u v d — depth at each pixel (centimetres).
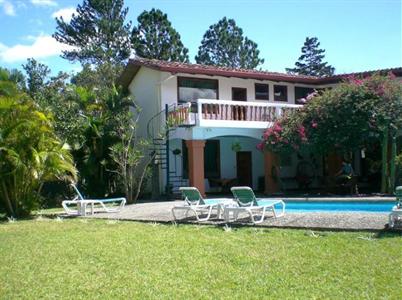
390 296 573
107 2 4619
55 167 1619
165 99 2319
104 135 2194
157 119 2342
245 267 744
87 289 654
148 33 4581
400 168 1909
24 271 763
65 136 2152
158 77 2336
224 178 2528
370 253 792
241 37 5769
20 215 1625
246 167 2648
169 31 4647
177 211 1518
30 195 1642
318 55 6706
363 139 1923
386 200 1606
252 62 5762
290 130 2041
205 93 2428
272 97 2641
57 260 838
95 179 2225
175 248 907
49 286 673
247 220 1230
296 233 1018
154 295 616
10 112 1580
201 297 600
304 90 2753
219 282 664
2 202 1633
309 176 2519
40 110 1684
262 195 2086
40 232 1185
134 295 619
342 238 929
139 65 2406
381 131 1906
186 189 1354
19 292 648
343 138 1922
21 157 1576
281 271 710
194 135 2089
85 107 2364
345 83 2062
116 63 4506
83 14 4631
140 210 1631
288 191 2330
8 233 1187
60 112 2319
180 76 2362
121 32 4675
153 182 2211
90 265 793
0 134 1541
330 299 572
